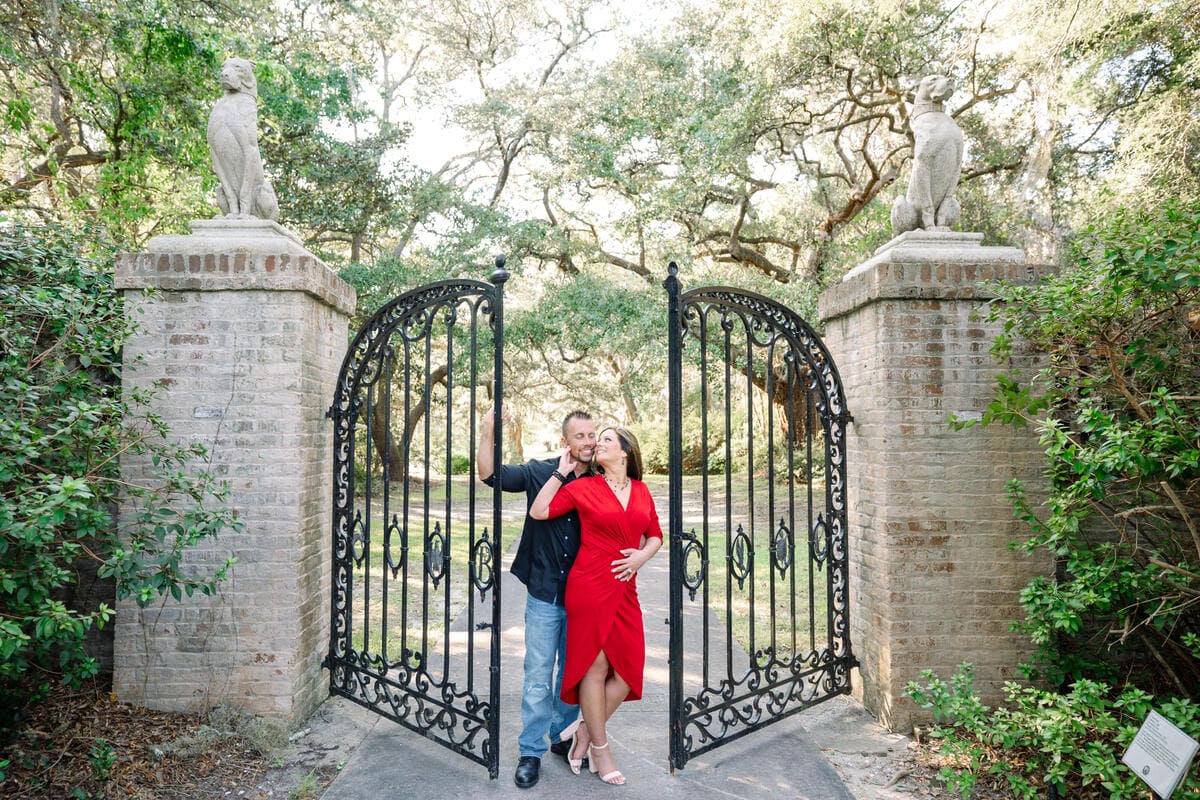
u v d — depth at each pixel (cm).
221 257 371
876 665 393
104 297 335
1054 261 992
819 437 1451
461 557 878
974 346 385
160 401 371
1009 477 385
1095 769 265
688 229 1461
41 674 365
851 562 432
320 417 407
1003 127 1180
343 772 328
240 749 340
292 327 374
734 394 2127
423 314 375
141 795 296
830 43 1049
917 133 409
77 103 776
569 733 349
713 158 1152
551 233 1488
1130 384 342
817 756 346
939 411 384
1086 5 784
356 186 1375
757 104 1116
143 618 367
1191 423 315
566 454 328
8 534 261
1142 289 300
